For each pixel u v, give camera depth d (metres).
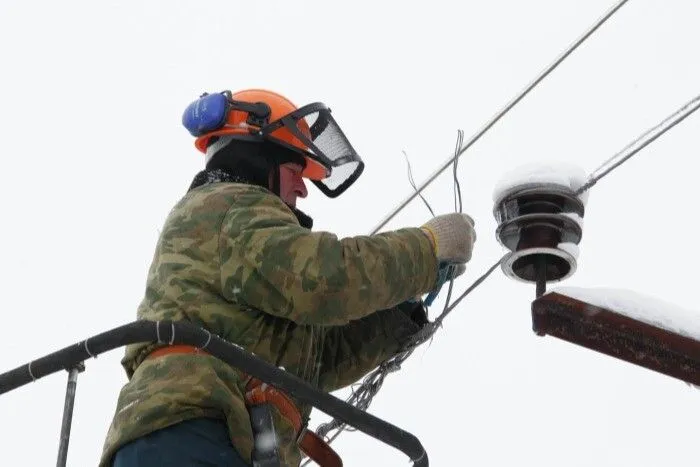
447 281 9.06
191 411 7.00
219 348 6.85
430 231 7.88
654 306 8.26
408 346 9.11
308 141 8.61
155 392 7.04
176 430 6.98
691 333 8.17
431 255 7.75
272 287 7.34
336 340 8.95
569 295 8.23
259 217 7.57
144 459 6.88
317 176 9.03
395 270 7.53
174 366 7.14
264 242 7.39
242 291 7.38
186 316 7.41
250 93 8.93
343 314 7.38
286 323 7.66
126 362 7.54
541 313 8.26
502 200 8.99
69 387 6.90
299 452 7.60
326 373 8.89
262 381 6.96
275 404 7.34
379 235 7.69
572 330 8.27
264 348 7.49
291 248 7.36
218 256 7.49
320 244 7.39
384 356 9.05
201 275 7.48
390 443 7.11
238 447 7.02
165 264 7.59
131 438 6.92
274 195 7.85
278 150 8.65
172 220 7.78
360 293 7.37
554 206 8.88
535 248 8.69
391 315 9.05
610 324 8.18
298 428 7.52
